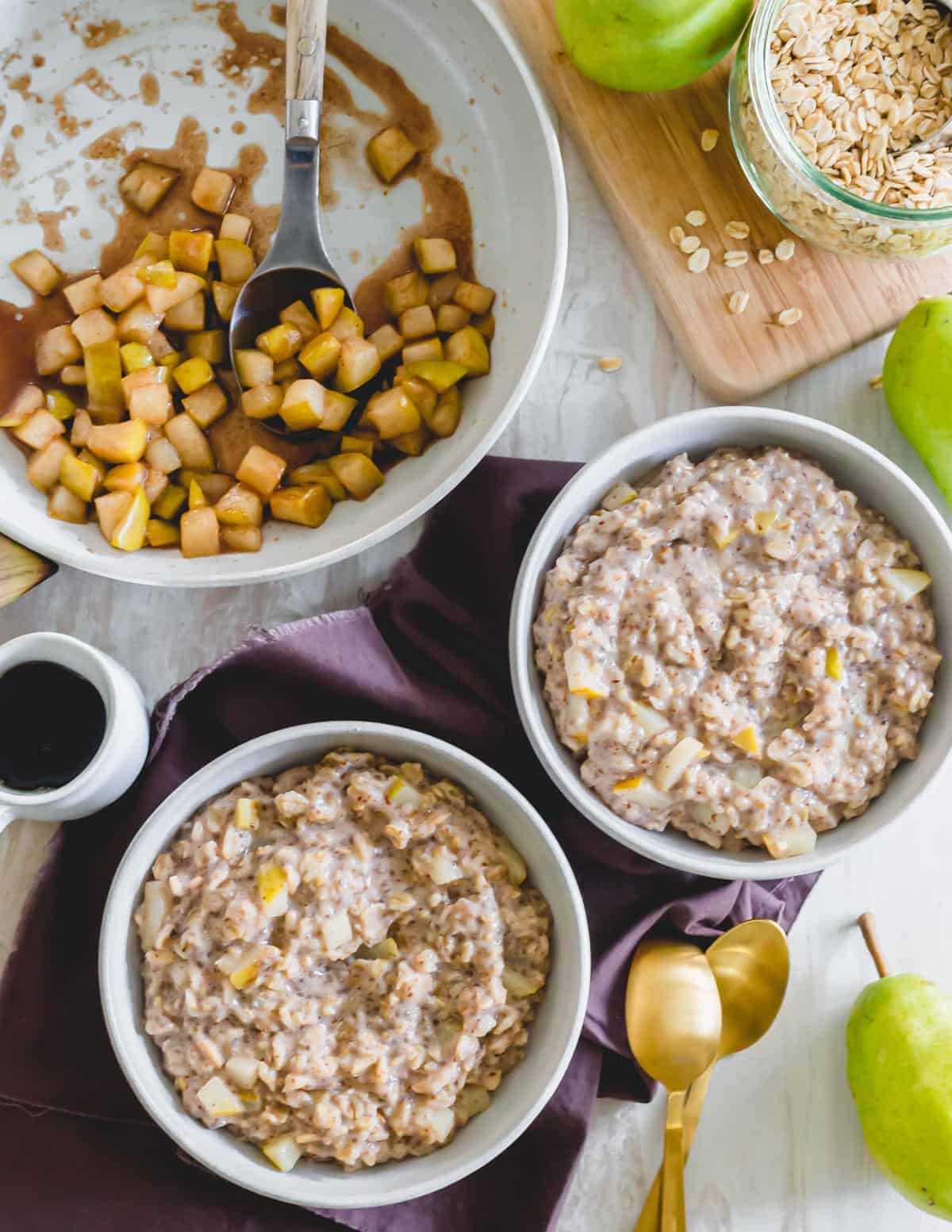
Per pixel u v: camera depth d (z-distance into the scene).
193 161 0.63
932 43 0.60
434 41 0.62
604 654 0.55
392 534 0.58
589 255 0.64
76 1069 0.58
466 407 0.62
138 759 0.59
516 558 0.61
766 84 0.59
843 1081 0.63
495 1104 0.56
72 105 0.62
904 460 0.64
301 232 0.60
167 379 0.61
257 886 0.55
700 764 0.55
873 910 0.64
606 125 0.63
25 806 0.56
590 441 0.64
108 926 0.53
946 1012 0.59
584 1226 0.61
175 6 0.62
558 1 0.59
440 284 0.63
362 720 0.61
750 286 0.63
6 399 0.61
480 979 0.55
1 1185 0.58
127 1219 0.58
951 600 0.56
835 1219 0.62
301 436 0.61
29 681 0.59
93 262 0.62
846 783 0.56
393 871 0.56
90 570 0.57
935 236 0.59
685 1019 0.60
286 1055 0.54
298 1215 0.58
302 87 0.59
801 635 0.56
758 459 0.58
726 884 0.61
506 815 0.56
